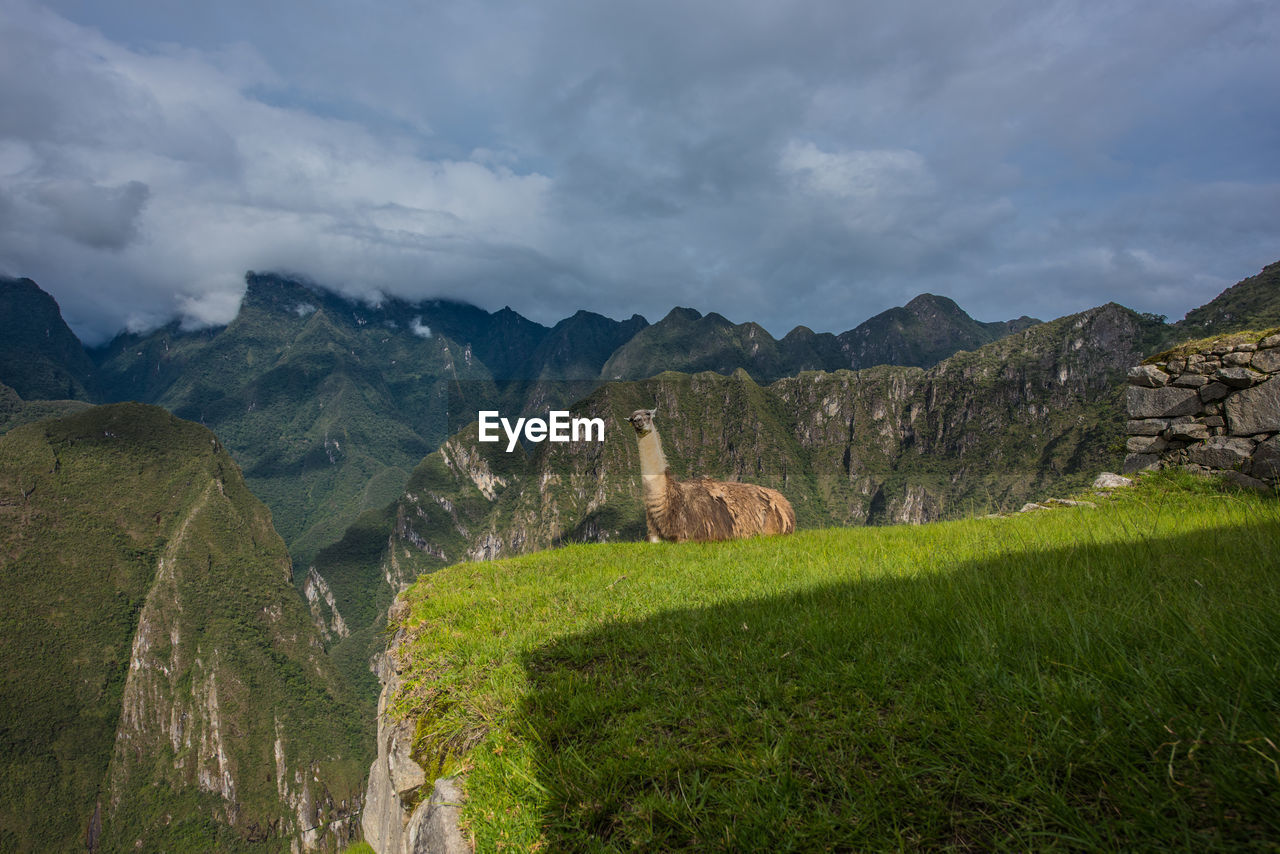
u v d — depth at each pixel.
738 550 7.49
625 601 5.19
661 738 2.74
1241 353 8.53
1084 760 1.95
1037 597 3.61
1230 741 1.86
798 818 2.04
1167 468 9.13
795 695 2.86
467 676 3.99
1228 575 3.57
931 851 1.82
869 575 5.07
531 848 2.28
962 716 2.32
